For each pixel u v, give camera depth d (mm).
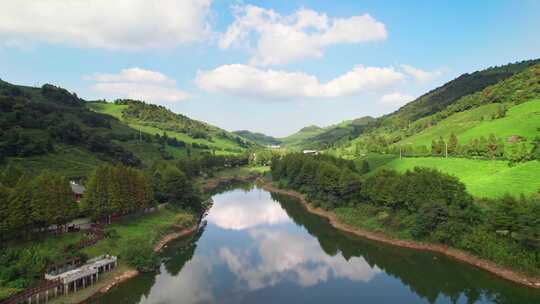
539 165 100375
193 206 125250
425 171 93750
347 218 107000
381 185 99125
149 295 61469
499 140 135000
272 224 115688
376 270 73625
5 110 163375
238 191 193375
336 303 58844
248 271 73875
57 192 76562
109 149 174750
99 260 68125
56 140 158125
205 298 60656
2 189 66250
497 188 92625
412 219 87688
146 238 86188
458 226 76750
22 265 57094
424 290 63312
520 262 64062
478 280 65438
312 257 82562
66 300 55969
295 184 171500
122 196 92375
